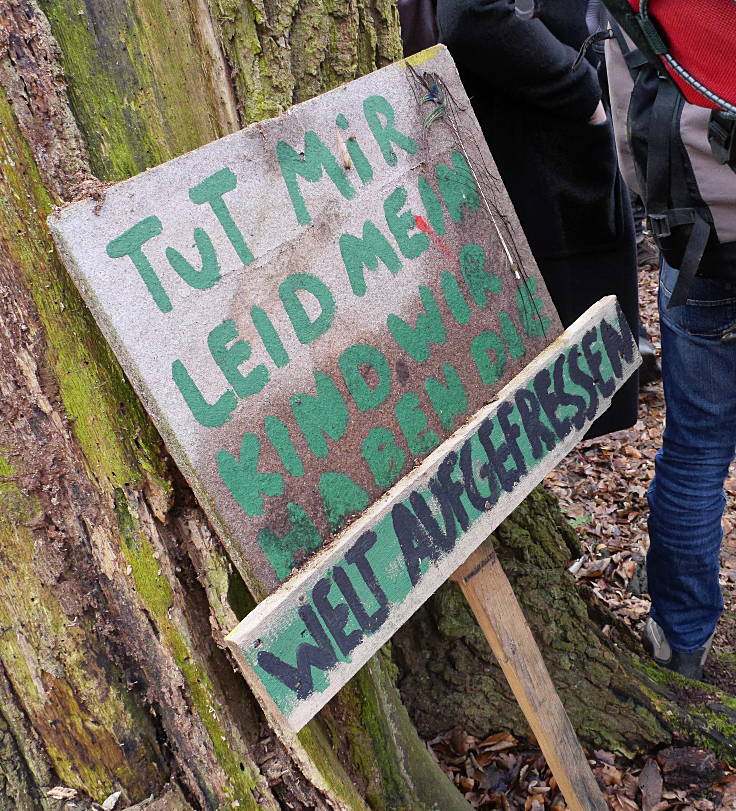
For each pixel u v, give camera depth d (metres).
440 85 1.52
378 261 1.36
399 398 1.35
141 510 1.31
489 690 2.25
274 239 1.22
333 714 1.62
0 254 1.18
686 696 2.36
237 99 1.50
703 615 2.35
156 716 1.38
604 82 2.51
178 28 1.36
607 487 3.59
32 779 1.32
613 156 2.29
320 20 1.64
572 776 1.65
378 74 1.42
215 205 1.16
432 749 2.23
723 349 2.03
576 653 2.32
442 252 1.47
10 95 1.16
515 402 1.48
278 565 1.15
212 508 1.10
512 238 1.61
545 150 2.27
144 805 1.35
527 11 2.00
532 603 2.34
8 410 1.23
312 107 1.30
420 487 1.30
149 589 1.32
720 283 1.95
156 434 1.32
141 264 1.08
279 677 1.08
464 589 1.53
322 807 1.46
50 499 1.27
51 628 1.29
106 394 1.27
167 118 1.34
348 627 1.17
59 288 1.23
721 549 3.09
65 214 1.03
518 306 1.60
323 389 1.25
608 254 2.48
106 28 1.26
